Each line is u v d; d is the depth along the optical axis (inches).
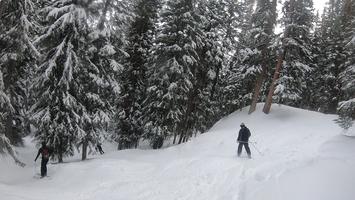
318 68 1578.5
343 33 1449.3
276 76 1251.2
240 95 1473.9
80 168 723.4
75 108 800.9
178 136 1594.5
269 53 1277.1
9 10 801.6
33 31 884.6
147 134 1206.9
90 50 807.7
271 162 645.9
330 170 485.1
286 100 1257.4
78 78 804.0
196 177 629.0
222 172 634.2
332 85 1513.3
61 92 777.6
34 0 918.4
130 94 1262.3
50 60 765.3
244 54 1310.3
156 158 911.0
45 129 784.3
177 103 1169.4
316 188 431.2
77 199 525.0
